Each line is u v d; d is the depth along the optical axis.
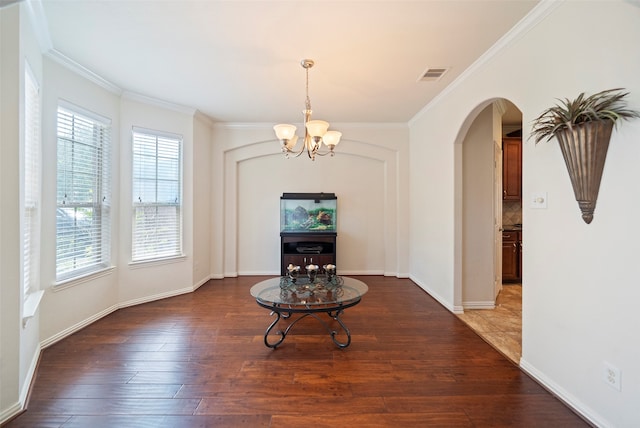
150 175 3.78
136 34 2.33
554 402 1.84
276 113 4.32
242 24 2.19
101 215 3.25
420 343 2.64
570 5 1.77
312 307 2.55
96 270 3.13
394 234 5.01
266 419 1.71
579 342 1.73
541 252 2.01
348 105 3.99
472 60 2.71
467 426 1.66
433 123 3.89
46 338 2.56
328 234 4.62
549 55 1.93
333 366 2.26
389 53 2.60
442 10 2.01
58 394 1.93
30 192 2.29
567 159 1.68
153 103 3.75
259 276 4.97
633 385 1.44
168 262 3.96
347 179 5.06
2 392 1.70
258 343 2.63
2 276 1.71
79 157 2.95
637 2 1.40
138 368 2.23
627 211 1.45
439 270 3.77
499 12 2.03
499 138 3.98
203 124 4.48
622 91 1.48
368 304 3.68
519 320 3.17
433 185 3.92
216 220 4.80
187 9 2.02
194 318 3.21
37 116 2.34
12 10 1.73
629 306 1.45
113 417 1.73
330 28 2.23
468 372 2.18
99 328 2.95
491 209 3.53
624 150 1.46
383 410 1.78
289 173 5.03
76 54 2.63
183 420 1.70
